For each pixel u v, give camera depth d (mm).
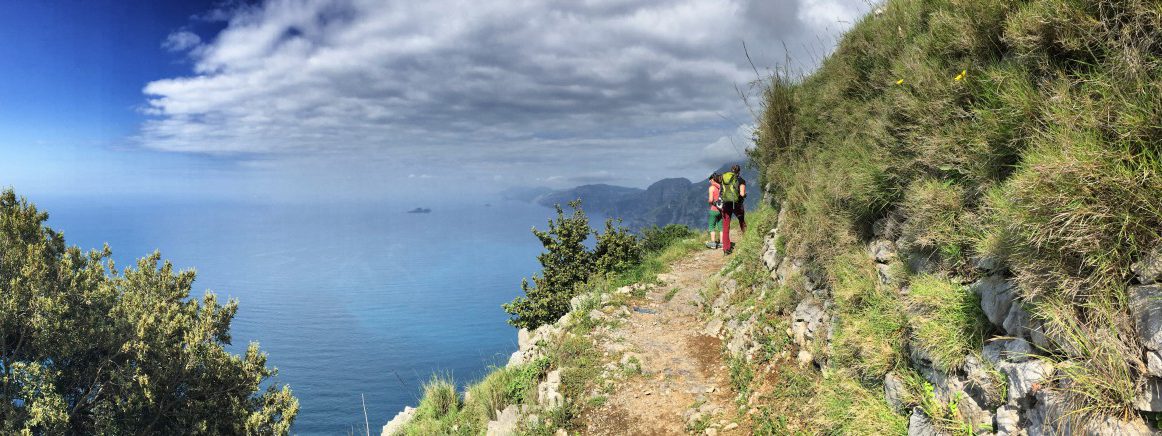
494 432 7355
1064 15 3350
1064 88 3221
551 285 15711
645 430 6277
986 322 3330
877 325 4309
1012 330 3035
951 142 4062
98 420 22688
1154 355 2229
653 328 9141
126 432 22688
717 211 14766
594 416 6809
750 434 5414
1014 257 3020
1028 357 2877
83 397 22328
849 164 5742
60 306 21453
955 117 4246
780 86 9055
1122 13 3049
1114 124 2760
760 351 6570
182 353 24047
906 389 3783
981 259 3400
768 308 7074
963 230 3727
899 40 6023
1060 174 2734
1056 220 2686
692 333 8656
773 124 9078
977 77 4059
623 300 10766
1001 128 3553
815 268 6152
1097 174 2625
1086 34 3242
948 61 4645
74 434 22453
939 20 4824
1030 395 2758
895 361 4066
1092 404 2434
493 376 9188
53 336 21188
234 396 24984
